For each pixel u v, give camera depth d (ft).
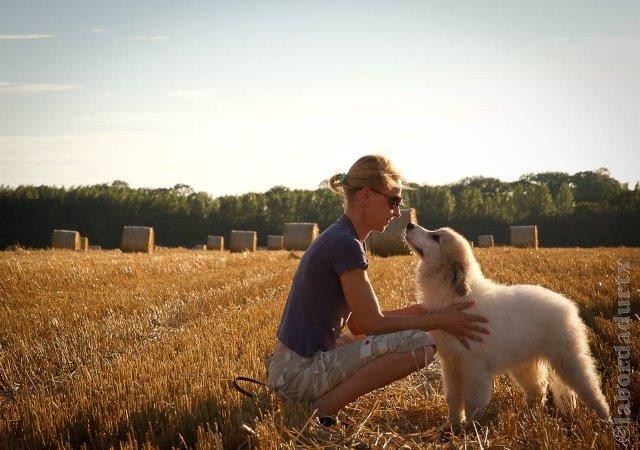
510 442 13.99
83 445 14.28
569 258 61.11
